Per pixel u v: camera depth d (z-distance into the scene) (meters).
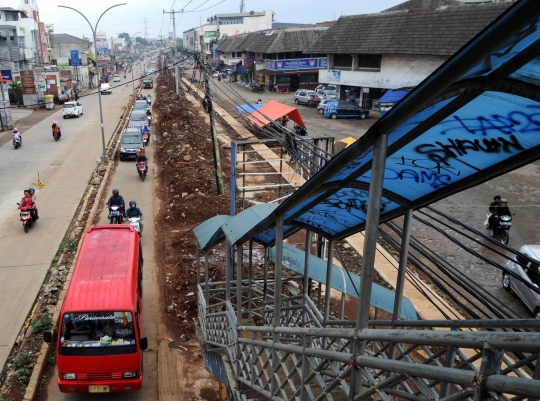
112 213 17.42
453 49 31.75
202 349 9.80
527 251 11.67
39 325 11.23
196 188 21.19
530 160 3.29
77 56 67.62
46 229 17.86
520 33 2.01
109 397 9.45
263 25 121.81
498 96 2.64
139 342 9.07
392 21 38.38
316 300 12.16
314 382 6.58
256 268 14.08
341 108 38.75
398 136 3.25
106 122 43.97
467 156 3.47
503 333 1.91
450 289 12.54
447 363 4.16
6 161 28.52
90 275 10.02
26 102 52.72
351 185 4.32
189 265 14.41
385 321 4.95
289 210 4.77
